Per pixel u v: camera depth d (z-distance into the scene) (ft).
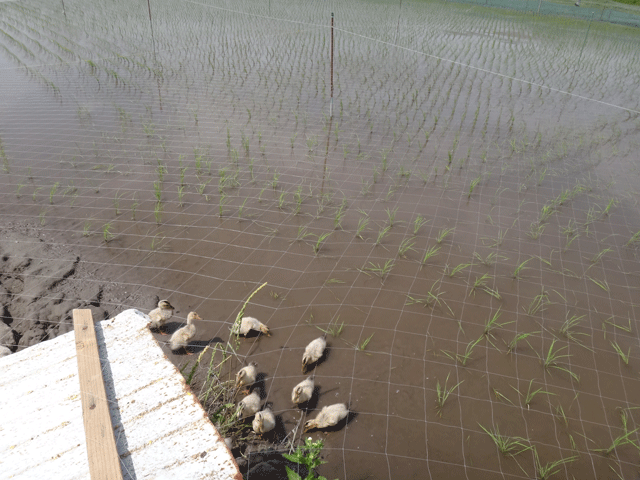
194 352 18.43
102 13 94.17
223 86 53.42
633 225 27.63
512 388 17.31
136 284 22.17
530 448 15.14
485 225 27.43
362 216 28.09
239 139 38.78
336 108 46.68
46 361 10.78
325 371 17.75
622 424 16.10
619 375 17.99
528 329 20.03
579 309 21.20
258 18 93.20
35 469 8.29
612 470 14.57
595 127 43.42
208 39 77.30
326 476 13.98
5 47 68.39
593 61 69.51
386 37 80.12
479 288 22.38
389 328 19.85
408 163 35.01
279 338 19.25
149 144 37.47
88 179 31.71
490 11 105.50
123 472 8.28
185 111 45.21
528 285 22.65
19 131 39.29
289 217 27.81
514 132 41.52
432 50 72.64
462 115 45.32
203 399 15.60
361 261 24.09
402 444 15.12
